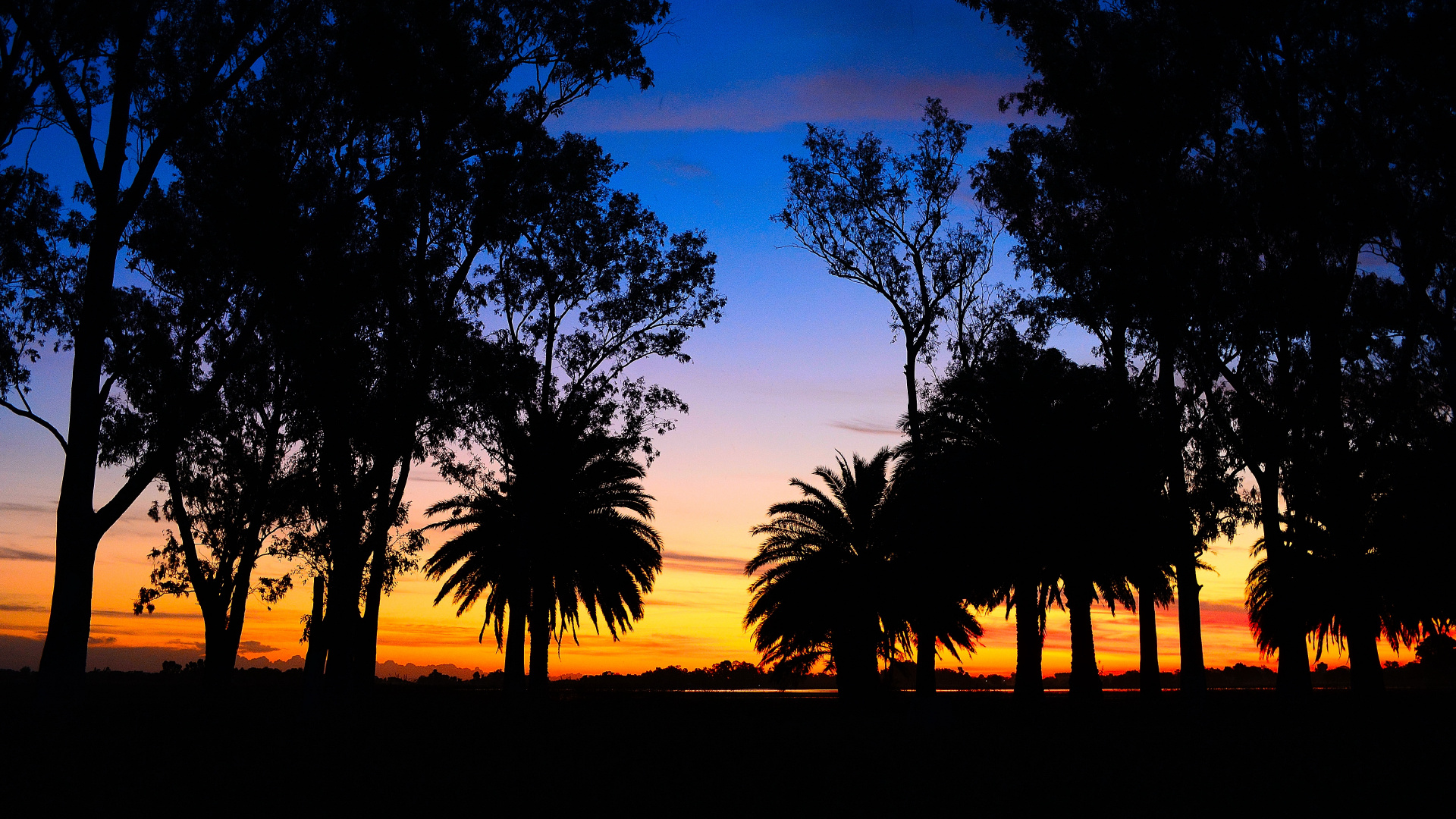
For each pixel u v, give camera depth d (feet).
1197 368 93.45
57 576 70.03
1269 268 89.76
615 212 108.17
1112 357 102.99
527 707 106.63
